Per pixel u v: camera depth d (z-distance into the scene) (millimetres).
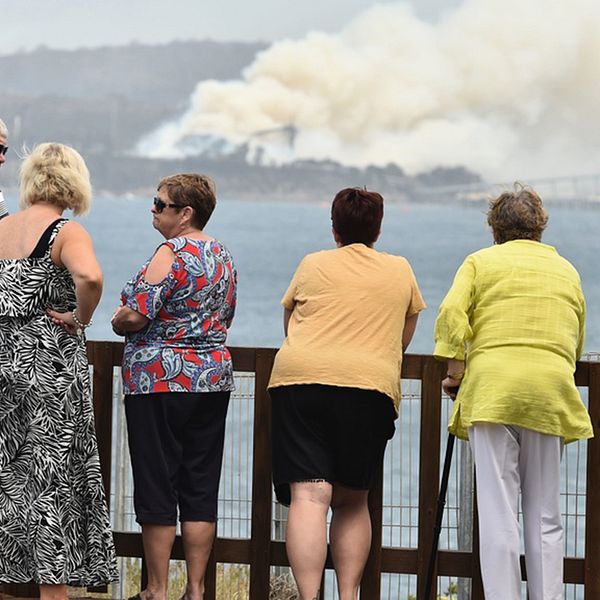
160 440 15945
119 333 16156
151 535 16156
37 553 14922
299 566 15398
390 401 15656
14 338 15094
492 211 16422
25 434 15094
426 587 16469
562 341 15484
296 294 16203
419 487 16781
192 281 15891
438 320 15586
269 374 17062
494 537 15312
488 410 15195
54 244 15109
